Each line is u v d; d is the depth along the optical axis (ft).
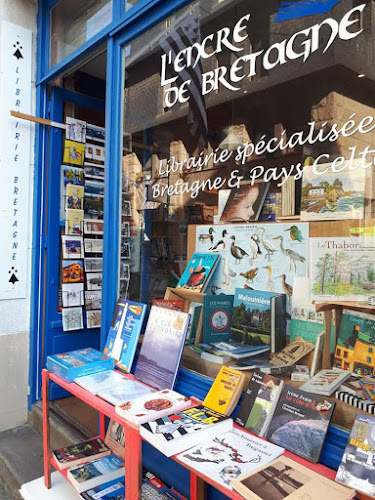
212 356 5.63
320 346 4.82
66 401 9.52
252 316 5.60
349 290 4.68
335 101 4.85
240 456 3.64
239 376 4.56
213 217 6.38
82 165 10.16
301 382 4.66
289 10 5.19
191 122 6.57
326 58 4.88
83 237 10.11
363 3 4.52
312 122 5.11
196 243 6.62
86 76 10.31
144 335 5.94
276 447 3.80
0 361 8.89
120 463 5.99
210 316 6.03
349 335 4.61
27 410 9.33
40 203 9.43
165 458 5.96
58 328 9.70
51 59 9.11
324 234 4.97
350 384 4.34
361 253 4.61
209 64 6.20
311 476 3.30
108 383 5.42
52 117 9.54
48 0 9.11
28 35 9.20
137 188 7.25
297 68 5.18
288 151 5.40
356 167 4.68
